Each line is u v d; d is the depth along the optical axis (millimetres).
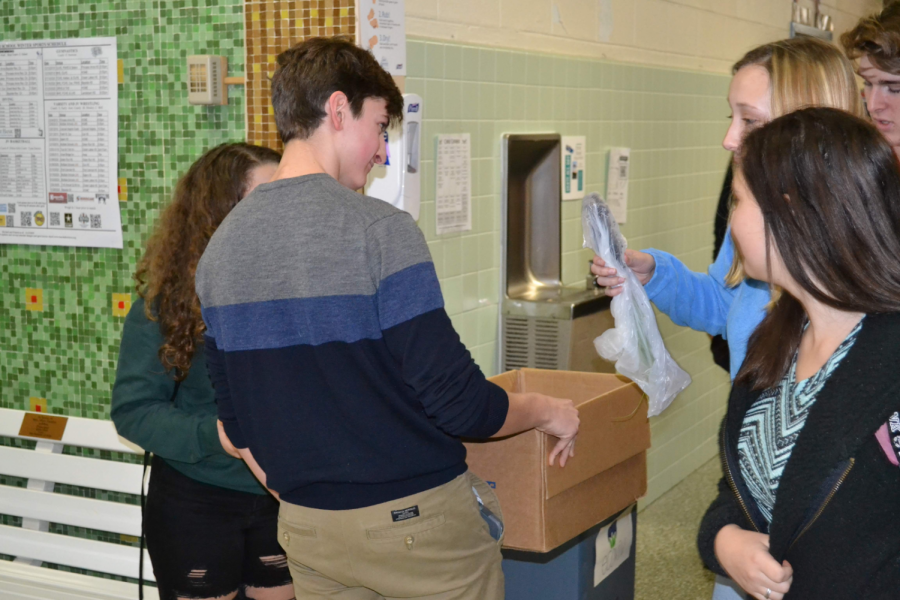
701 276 1938
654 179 4332
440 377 1447
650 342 1818
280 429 1488
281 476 1522
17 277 2971
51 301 2941
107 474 2785
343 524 1517
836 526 1119
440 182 2896
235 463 2004
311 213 1460
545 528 1921
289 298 1454
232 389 1537
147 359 2023
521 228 3457
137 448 2754
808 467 1135
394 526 1506
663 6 4266
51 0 2768
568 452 1930
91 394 2953
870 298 1090
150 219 2770
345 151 1606
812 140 1115
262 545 2113
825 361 1194
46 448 2885
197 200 1973
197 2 2584
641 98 4121
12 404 3057
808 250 1107
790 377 1259
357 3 2381
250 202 1520
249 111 2555
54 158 2844
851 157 1094
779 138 1149
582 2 3619
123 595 2766
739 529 1354
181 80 2646
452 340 1479
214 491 2047
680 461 4688
